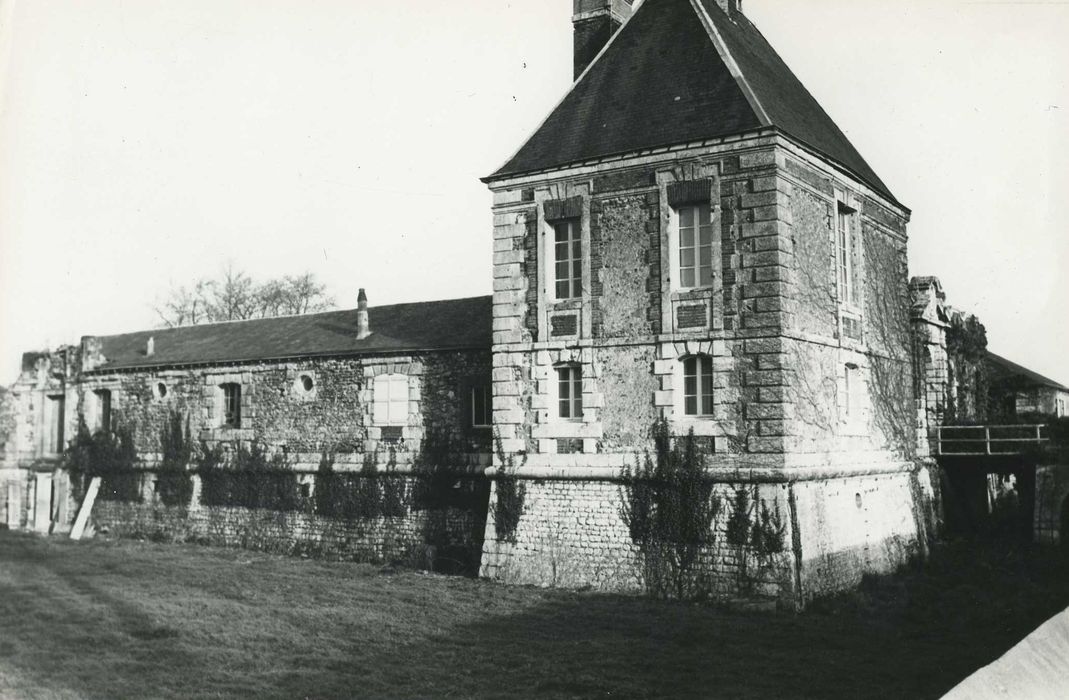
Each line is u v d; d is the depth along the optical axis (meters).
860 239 22.48
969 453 25.41
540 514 20.42
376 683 13.04
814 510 18.78
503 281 21.45
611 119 21.11
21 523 31.70
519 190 21.41
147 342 32.03
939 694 12.46
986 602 18.12
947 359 28.19
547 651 14.73
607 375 19.97
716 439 18.59
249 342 30.00
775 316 18.27
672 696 12.46
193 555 25.52
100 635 15.53
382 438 25.42
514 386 21.11
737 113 19.23
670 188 19.53
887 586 19.78
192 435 29.44
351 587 20.06
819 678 13.22
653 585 18.84
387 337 26.48
